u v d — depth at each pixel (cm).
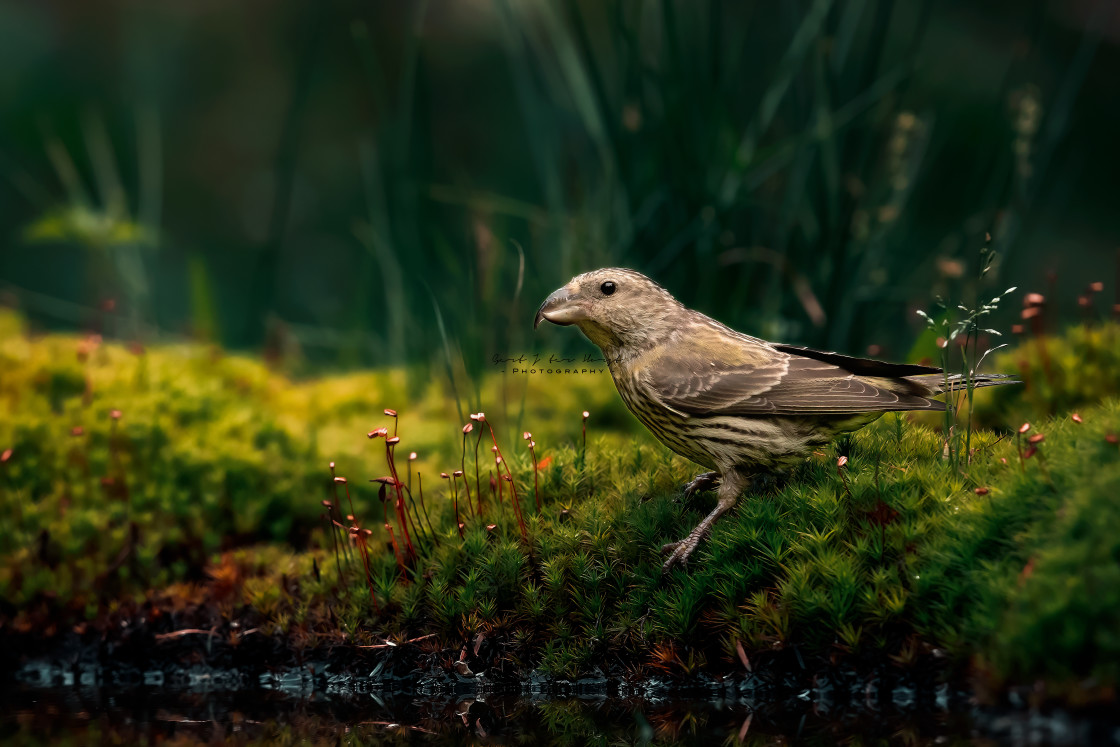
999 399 998
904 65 1145
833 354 776
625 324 809
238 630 787
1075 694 533
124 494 889
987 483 688
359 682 758
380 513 925
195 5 2050
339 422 1095
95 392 980
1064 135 1198
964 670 610
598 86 1176
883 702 632
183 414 959
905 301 1202
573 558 723
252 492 902
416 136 1253
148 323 1397
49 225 1291
